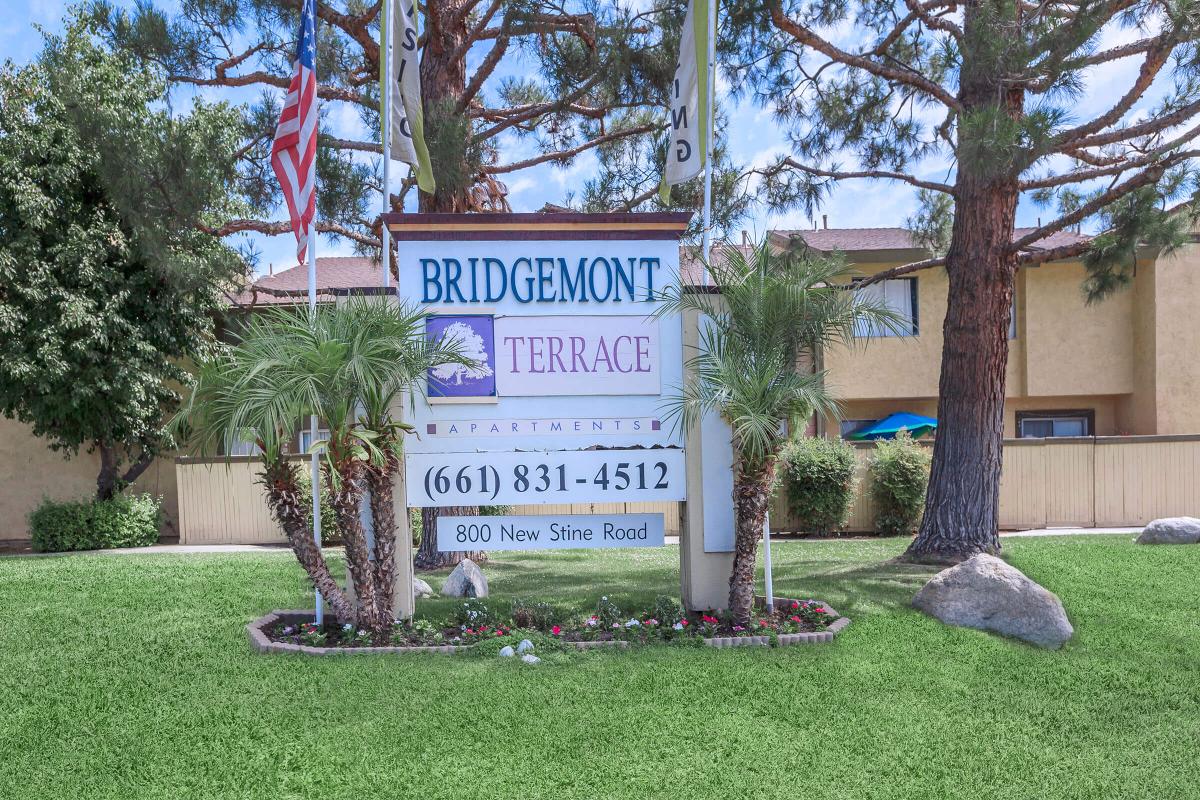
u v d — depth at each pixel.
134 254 13.98
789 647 6.42
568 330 7.34
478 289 7.29
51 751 4.50
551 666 5.93
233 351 6.64
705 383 6.82
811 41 9.79
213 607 7.52
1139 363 18.91
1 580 8.83
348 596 7.08
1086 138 8.84
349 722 4.93
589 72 11.23
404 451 7.13
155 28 10.32
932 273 18.86
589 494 7.29
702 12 7.54
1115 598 7.97
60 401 13.58
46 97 13.84
